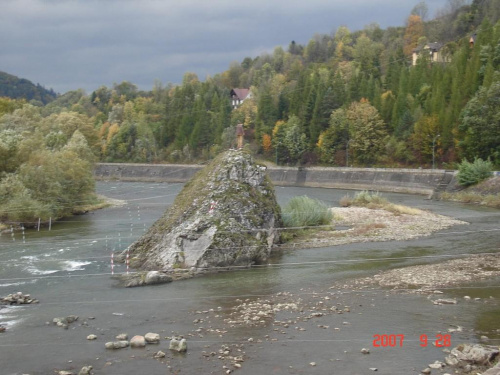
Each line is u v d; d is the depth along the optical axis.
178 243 38.47
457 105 116.00
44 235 56.28
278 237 47.47
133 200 97.31
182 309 27.88
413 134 125.00
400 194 104.81
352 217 62.72
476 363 18.97
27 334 24.30
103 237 53.88
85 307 28.73
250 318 25.62
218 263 37.81
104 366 20.22
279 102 174.75
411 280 32.53
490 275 33.44
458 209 73.50
